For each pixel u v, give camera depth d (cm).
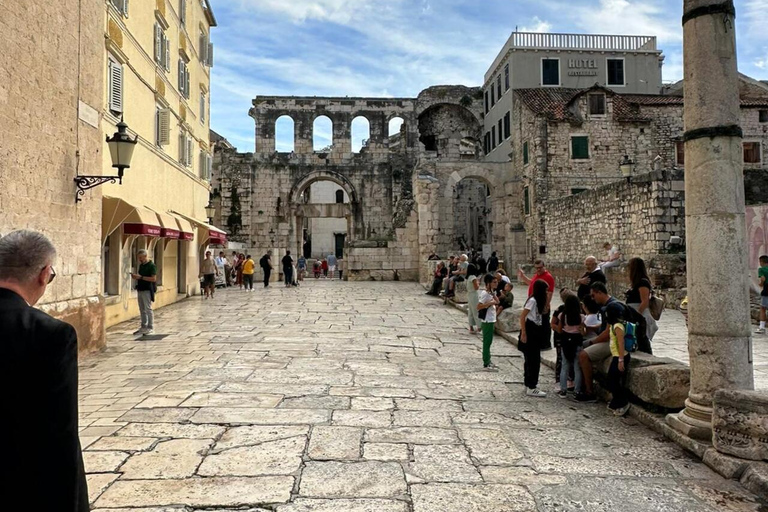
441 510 429
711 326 561
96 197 1066
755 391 513
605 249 1633
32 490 225
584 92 3234
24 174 816
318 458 529
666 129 3266
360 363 983
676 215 1867
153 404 702
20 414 230
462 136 4422
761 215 1658
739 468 493
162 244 1928
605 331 750
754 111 3136
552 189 3203
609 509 435
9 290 255
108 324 1395
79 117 990
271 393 764
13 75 787
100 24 1080
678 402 631
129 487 461
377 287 2931
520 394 794
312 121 4075
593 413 702
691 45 577
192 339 1222
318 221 5894
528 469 512
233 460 521
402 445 569
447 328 1444
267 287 2944
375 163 4047
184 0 2178
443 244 3616
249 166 3953
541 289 800
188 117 2291
